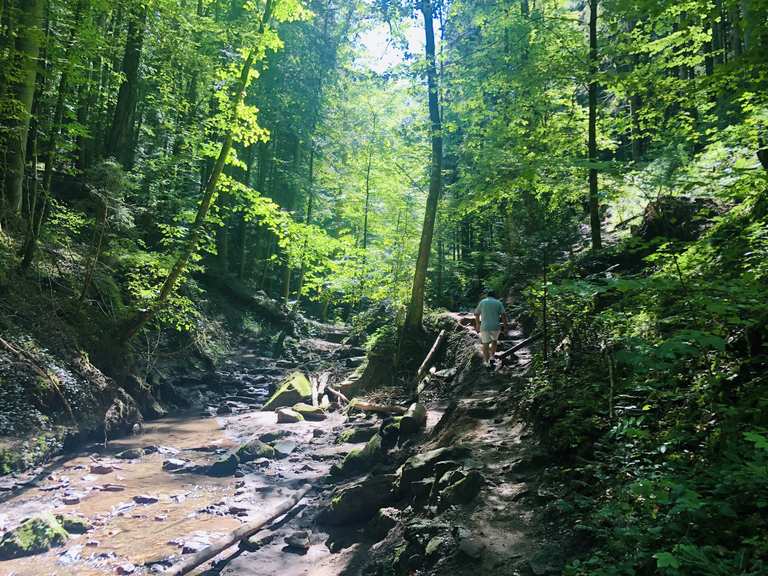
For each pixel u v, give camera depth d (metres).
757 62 5.21
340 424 11.91
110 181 12.73
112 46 13.63
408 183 19.66
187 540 6.18
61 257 13.24
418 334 14.11
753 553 2.84
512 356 10.53
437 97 13.98
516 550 4.21
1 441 8.35
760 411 3.81
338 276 21.03
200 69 15.84
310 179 30.73
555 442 5.56
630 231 10.68
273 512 6.82
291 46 27.91
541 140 11.77
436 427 8.14
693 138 9.24
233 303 23.80
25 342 10.09
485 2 14.01
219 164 13.98
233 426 12.34
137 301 13.55
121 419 11.23
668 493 3.48
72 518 6.51
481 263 18.03
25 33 10.72
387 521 5.85
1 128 10.78
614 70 10.69
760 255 4.99
